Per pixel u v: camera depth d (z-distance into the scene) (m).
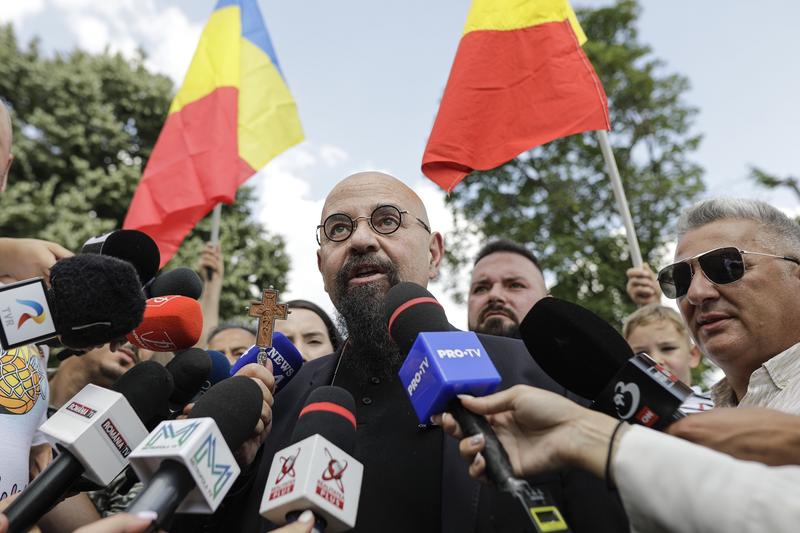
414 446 2.24
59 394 3.76
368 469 2.21
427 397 1.64
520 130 4.22
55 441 1.66
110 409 1.70
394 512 2.08
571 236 17.73
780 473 1.29
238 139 6.23
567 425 1.49
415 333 1.91
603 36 20.84
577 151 19.19
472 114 4.26
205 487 1.55
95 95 21.92
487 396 1.59
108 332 1.75
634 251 4.90
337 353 2.77
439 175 4.22
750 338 2.37
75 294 1.69
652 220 18.42
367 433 2.33
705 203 2.63
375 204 2.71
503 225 18.62
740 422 1.53
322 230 2.82
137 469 1.60
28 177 20.28
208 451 1.58
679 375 4.43
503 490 1.43
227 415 1.80
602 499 1.87
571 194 18.47
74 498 2.93
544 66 4.28
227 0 6.50
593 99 4.18
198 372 2.15
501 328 4.50
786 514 1.21
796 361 2.22
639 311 4.71
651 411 1.63
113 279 1.72
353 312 2.52
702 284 2.45
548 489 1.93
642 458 1.37
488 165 4.19
